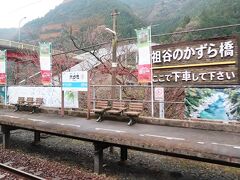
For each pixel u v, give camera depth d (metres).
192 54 10.90
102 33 27.44
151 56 11.94
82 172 9.34
